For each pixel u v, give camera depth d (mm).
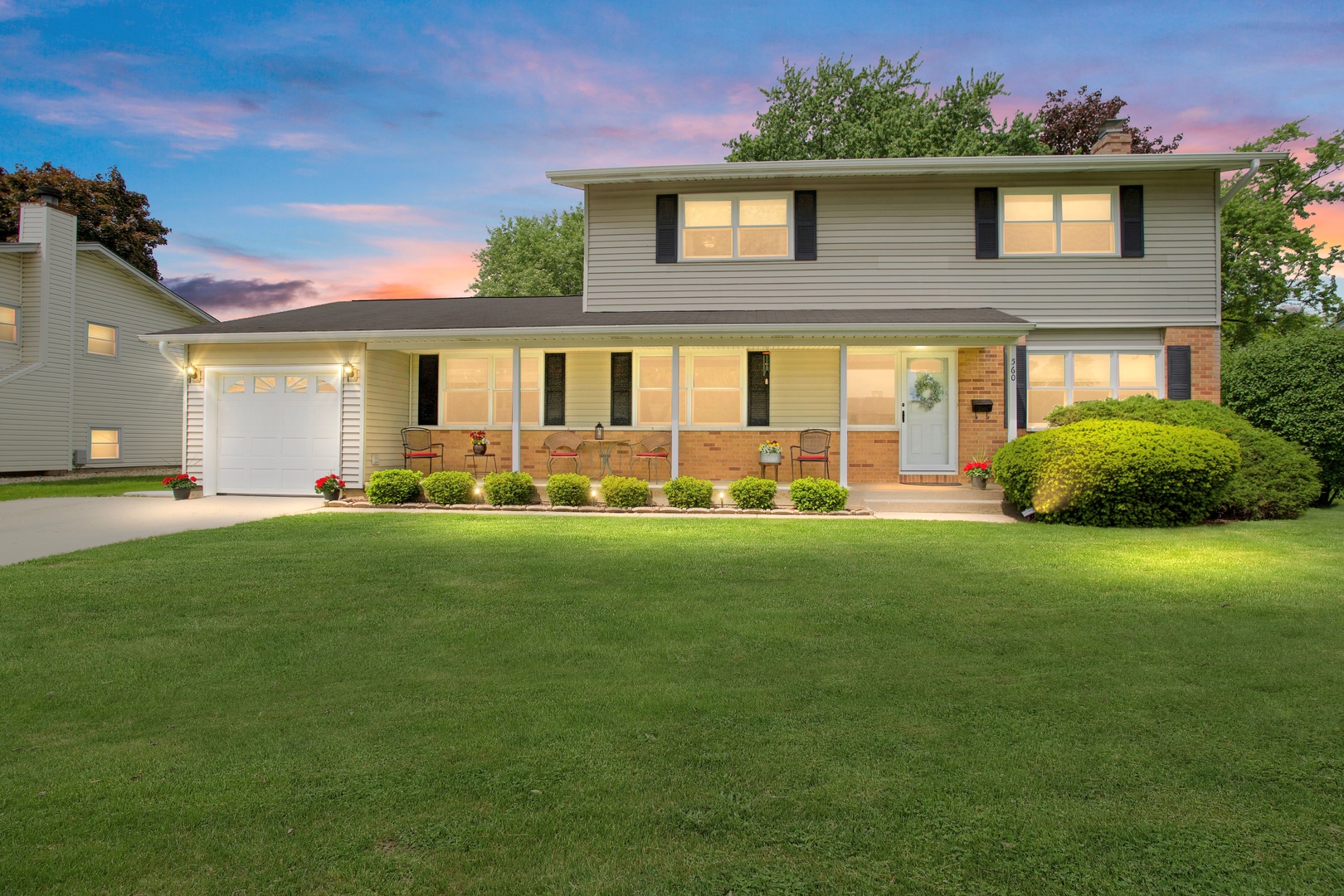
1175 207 13406
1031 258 13648
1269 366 12781
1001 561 7457
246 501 12938
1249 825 2588
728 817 2639
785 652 4590
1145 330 13492
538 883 2260
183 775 2975
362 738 3324
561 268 35438
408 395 15070
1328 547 8203
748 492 11633
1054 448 10055
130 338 21953
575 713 3602
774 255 14320
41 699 3842
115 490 15281
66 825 2592
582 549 8133
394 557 7648
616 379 14555
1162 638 4859
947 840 2502
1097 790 2844
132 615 5465
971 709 3654
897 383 13992
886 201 13984
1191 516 9961
